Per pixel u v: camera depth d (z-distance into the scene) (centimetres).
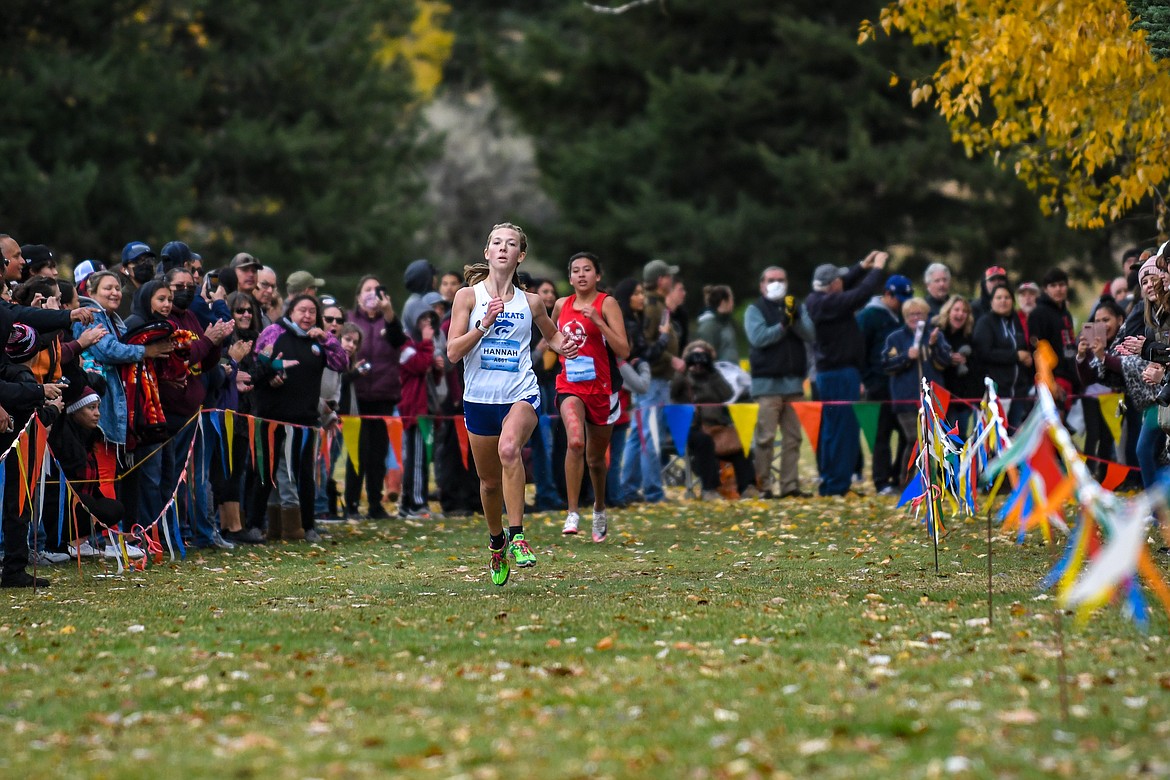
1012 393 5031
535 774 1577
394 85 13200
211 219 11944
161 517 3569
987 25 4566
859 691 1928
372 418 4684
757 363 5266
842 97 11850
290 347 4112
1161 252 3334
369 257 12525
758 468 5300
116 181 10825
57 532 3469
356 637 2423
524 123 13450
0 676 2128
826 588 2933
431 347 4859
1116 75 4412
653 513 4759
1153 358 3309
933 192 11944
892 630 2400
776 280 5244
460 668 2145
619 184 12762
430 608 2730
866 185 11756
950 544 3684
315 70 12425
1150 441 3444
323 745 1716
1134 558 1518
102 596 2945
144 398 3591
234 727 1816
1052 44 4434
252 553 3756
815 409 5147
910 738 1692
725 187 12519
